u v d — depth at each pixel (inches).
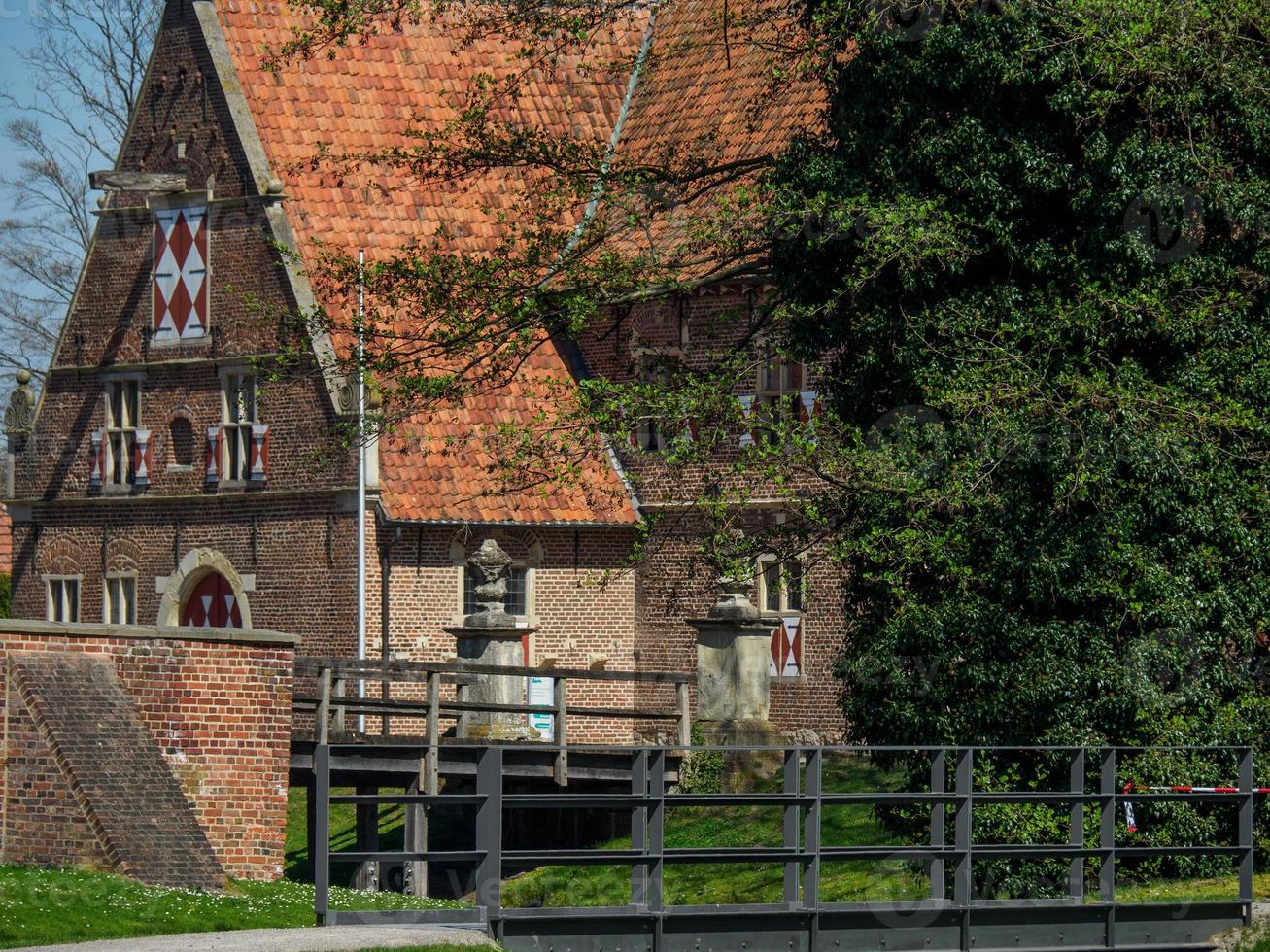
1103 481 1323.8
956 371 1354.6
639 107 2258.9
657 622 2107.5
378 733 2021.4
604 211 1611.7
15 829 1204.5
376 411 1870.1
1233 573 1358.3
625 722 2117.4
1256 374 1366.9
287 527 2086.6
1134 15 1333.7
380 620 2025.1
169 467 2197.3
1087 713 1322.6
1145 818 1320.1
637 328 2085.4
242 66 2160.4
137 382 2242.9
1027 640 1328.7
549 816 1798.7
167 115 2198.6
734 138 2095.2
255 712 1332.4
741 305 1599.4
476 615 1734.7
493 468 1540.4
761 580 2058.3
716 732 1798.7
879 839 1571.1
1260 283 1378.0
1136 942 1119.0
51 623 1240.2
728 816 1691.7
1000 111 1380.4
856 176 1416.1
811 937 1026.7
